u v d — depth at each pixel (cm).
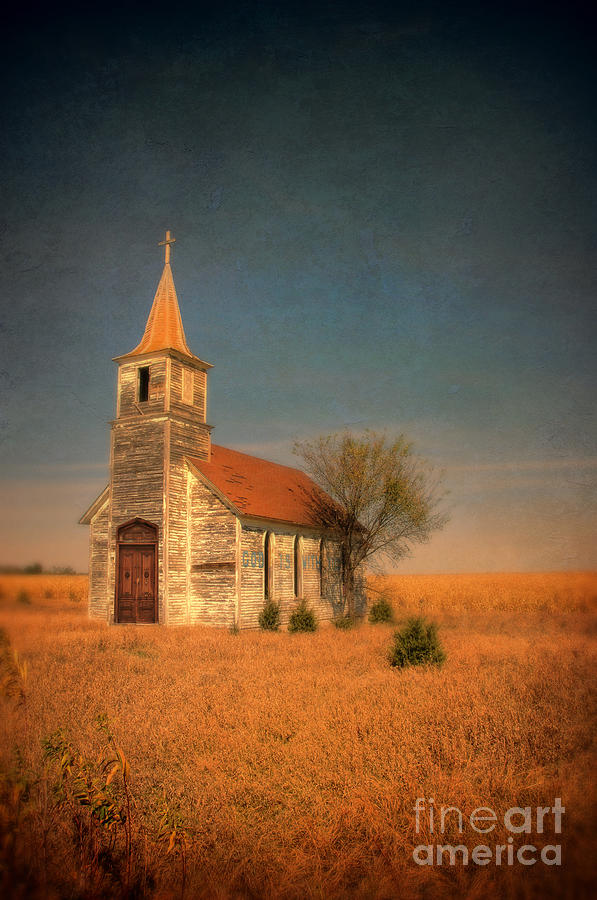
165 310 3017
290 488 3616
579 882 473
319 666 1617
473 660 1664
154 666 1605
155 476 2827
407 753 797
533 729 883
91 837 512
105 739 860
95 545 3145
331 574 3597
